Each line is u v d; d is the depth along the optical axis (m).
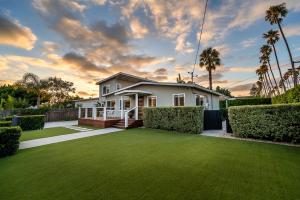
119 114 17.97
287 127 6.38
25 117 12.86
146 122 12.46
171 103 14.41
